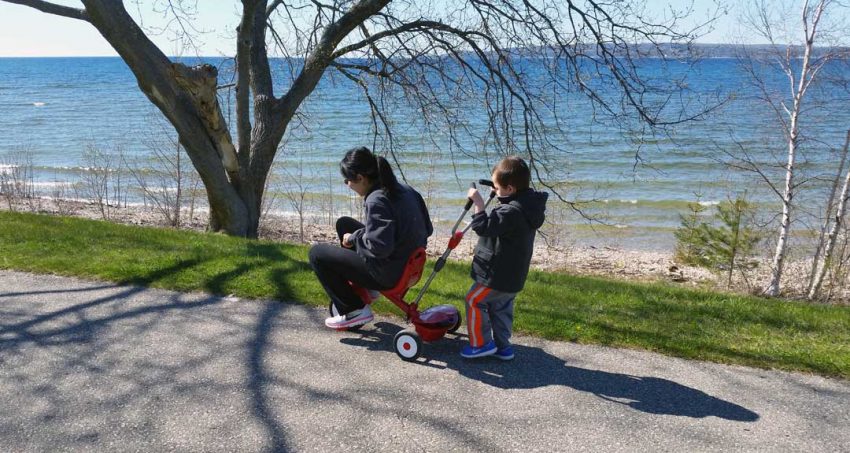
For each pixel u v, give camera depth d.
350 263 4.47
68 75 110.06
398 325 5.11
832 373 4.31
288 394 3.88
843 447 3.39
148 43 8.41
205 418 3.58
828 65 9.48
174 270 6.31
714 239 10.93
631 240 15.24
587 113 33.59
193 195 14.43
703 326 5.23
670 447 3.37
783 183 12.30
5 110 45.25
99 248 7.15
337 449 3.30
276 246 7.82
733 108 19.23
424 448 3.32
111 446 3.29
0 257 6.64
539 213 4.07
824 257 10.33
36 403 3.71
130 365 4.23
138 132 32.44
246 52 9.20
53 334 4.73
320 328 4.98
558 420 3.63
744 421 3.65
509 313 4.44
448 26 9.80
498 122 10.56
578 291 6.50
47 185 19.55
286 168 22.06
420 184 18.92
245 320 5.11
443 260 4.41
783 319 5.52
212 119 8.70
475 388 4.02
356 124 32.75
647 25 9.07
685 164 23.55
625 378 4.21
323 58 10.04
